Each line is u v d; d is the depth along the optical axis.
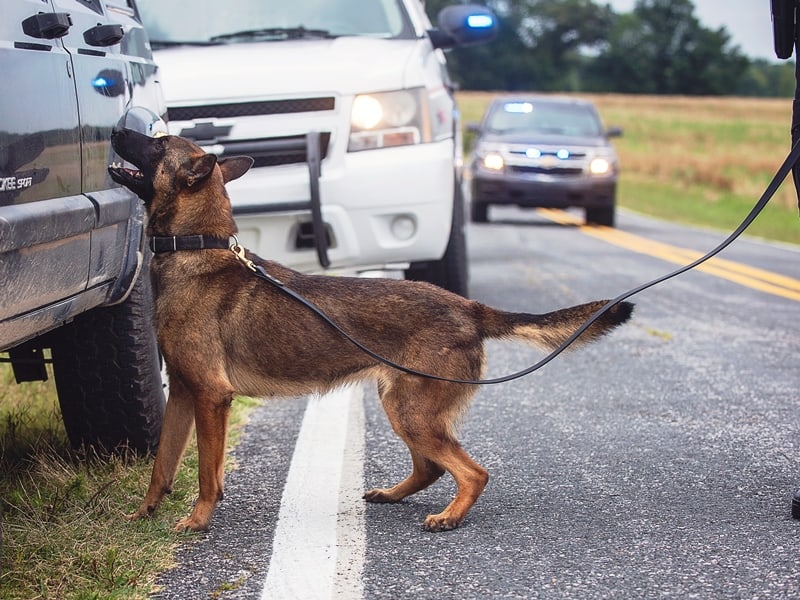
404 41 7.49
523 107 18.75
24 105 3.19
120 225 4.09
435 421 4.00
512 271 11.35
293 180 6.53
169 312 3.96
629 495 4.28
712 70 106.75
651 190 30.56
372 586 3.33
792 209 24.77
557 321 4.12
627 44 107.06
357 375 4.09
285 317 4.02
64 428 5.07
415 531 3.89
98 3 4.39
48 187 3.37
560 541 3.76
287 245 6.72
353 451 4.92
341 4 7.69
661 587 3.31
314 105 6.66
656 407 5.77
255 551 3.66
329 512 4.11
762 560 3.54
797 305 9.57
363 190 6.57
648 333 8.01
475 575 3.43
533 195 17.50
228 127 6.61
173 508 4.08
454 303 4.12
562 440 5.11
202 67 6.80
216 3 7.63
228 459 4.83
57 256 3.41
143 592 3.27
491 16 8.09
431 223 6.69
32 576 3.32
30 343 4.52
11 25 3.21
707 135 55.09
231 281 4.02
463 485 3.96
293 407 5.83
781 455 4.86
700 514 4.04
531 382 6.39
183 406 4.04
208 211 4.03
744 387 6.25
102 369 4.50
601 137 18.09
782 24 4.24
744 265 12.76
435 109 6.93
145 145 4.00
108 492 4.16
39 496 4.04
